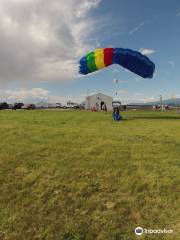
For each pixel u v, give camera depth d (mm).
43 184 11680
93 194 10922
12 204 10453
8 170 12938
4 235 9039
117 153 15047
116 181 11805
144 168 12906
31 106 97062
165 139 18703
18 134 19844
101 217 9625
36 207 10258
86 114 48688
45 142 17359
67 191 11133
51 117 37906
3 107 96938
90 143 17250
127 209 9945
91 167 13164
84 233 8992
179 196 10445
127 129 23891
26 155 14688
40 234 9062
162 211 9695
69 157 14438
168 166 13086
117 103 36938
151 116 44531
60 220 9602
